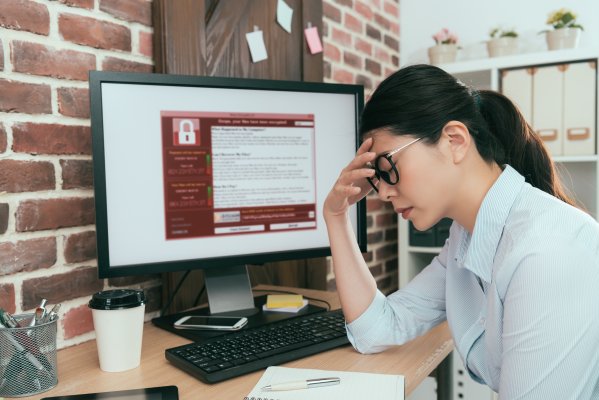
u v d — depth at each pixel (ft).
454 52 8.13
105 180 3.31
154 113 3.48
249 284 4.09
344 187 3.30
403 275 7.92
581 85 6.98
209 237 3.72
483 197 2.78
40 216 3.37
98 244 3.27
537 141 3.04
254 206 3.86
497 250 2.69
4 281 3.18
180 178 3.59
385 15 8.36
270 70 5.23
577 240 2.28
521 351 2.26
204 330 3.56
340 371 2.80
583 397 2.23
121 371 2.91
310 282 5.74
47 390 2.65
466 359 3.09
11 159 3.22
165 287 4.20
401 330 3.28
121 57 3.91
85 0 3.64
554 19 7.43
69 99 3.55
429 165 2.69
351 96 4.18
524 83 7.32
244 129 3.80
